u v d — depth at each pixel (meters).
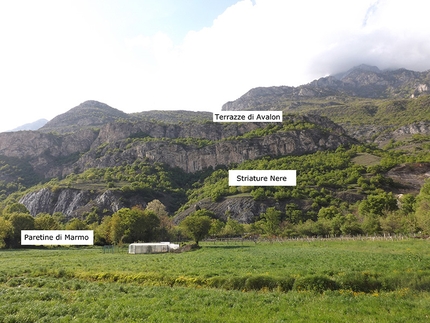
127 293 27.33
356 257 43.31
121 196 172.25
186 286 31.03
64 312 21.14
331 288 26.95
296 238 90.00
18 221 104.31
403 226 79.81
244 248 71.12
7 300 25.11
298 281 27.72
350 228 89.25
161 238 112.94
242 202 140.25
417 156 170.00
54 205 177.50
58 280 34.97
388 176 150.38
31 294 26.72
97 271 39.66
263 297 24.30
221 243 92.25
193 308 21.28
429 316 18.67
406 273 29.53
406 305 21.20
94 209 161.62
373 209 102.62
